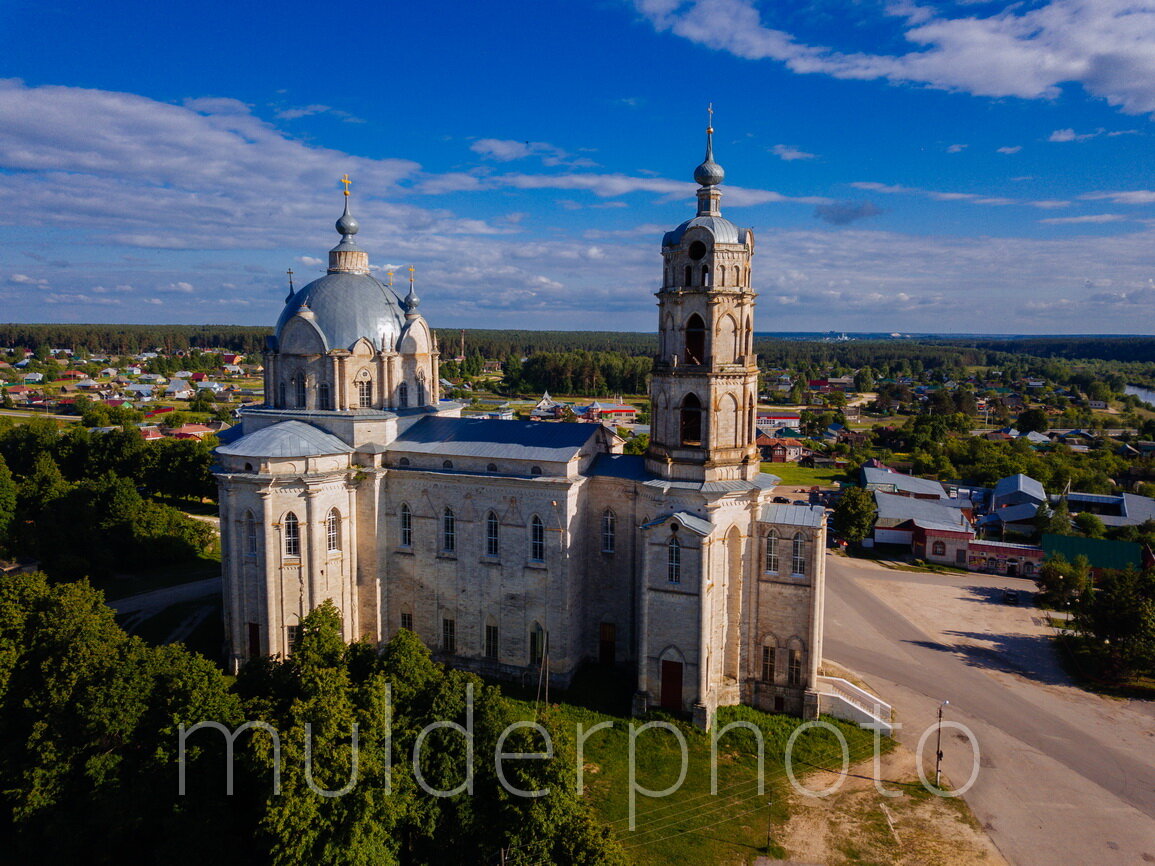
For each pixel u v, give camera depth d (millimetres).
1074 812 54219
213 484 133250
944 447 194500
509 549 68812
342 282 78562
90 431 154125
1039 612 95875
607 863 39125
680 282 64625
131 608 84812
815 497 156375
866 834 51562
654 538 63000
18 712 52969
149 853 47094
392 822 42125
